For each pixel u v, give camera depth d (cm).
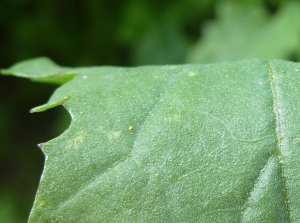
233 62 10
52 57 26
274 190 9
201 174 9
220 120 9
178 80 10
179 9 22
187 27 22
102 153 9
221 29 17
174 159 9
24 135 28
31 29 25
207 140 9
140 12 22
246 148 9
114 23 24
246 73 10
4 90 28
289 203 9
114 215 9
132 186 9
